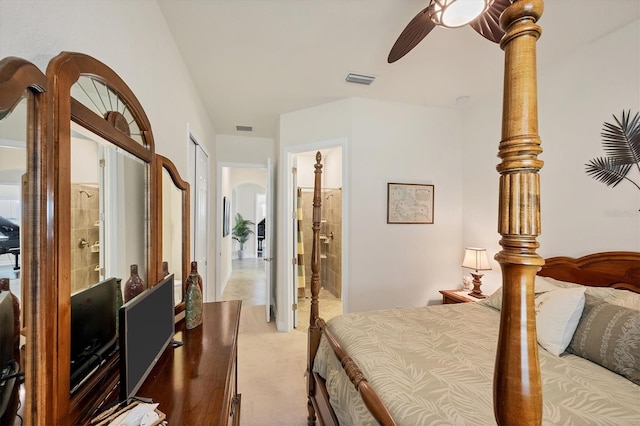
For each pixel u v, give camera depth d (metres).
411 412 0.97
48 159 0.67
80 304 0.87
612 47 2.04
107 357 1.02
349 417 1.26
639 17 1.89
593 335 1.42
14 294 0.61
